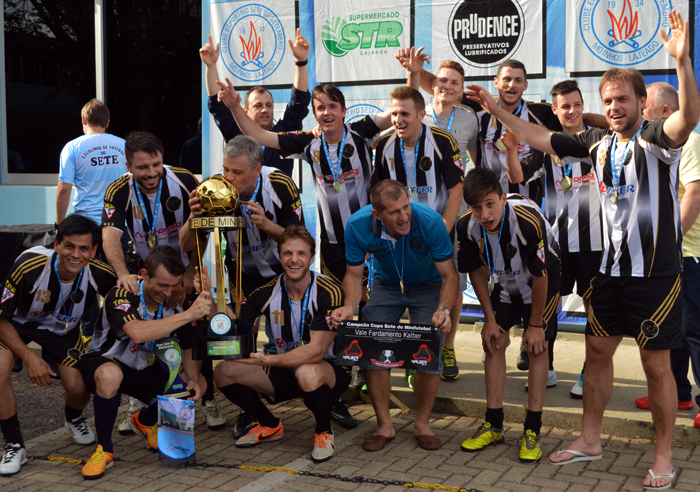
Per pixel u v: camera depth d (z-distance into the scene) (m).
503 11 5.71
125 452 3.89
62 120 7.84
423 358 3.60
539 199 4.63
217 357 3.46
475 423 4.22
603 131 3.41
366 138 4.41
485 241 3.64
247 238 4.08
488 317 3.77
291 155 4.41
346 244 3.83
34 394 5.05
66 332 3.84
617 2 5.41
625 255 3.29
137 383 3.76
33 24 7.82
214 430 4.22
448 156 4.22
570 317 5.71
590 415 3.62
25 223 7.73
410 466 3.59
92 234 3.53
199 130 6.91
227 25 6.54
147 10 7.36
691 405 4.09
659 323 3.24
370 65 6.13
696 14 5.20
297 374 3.65
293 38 6.32
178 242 4.09
